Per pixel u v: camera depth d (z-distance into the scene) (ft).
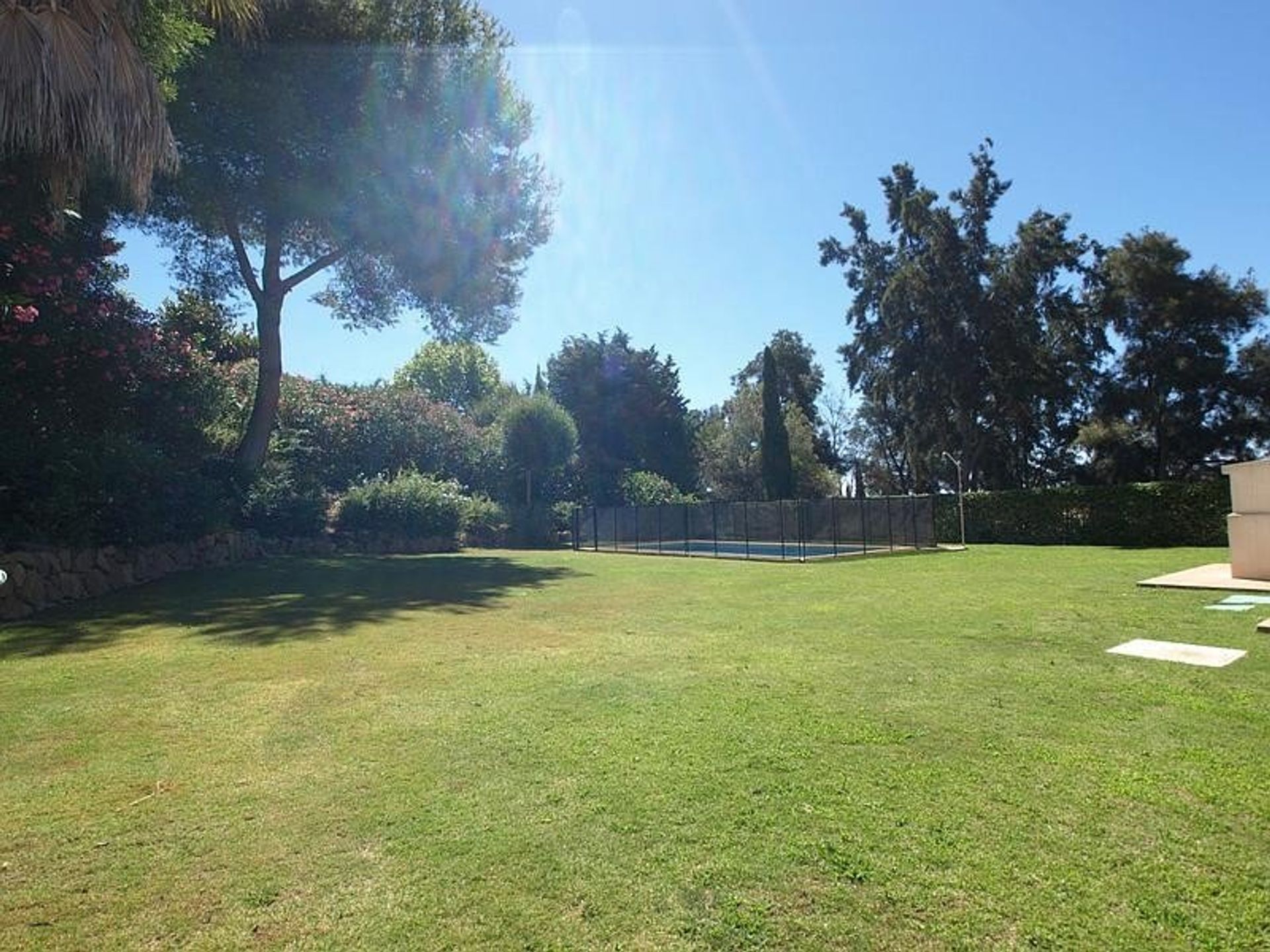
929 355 96.37
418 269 54.29
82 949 7.20
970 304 94.27
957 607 28.35
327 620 26.40
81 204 38.29
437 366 153.79
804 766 11.60
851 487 151.53
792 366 167.53
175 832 9.70
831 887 8.09
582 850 9.05
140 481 36.06
